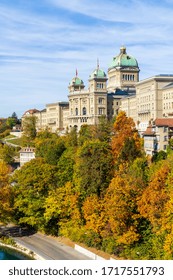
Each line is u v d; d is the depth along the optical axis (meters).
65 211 127.00
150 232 102.69
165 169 107.19
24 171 136.62
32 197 132.00
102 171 122.62
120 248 105.62
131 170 122.12
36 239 127.00
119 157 142.75
